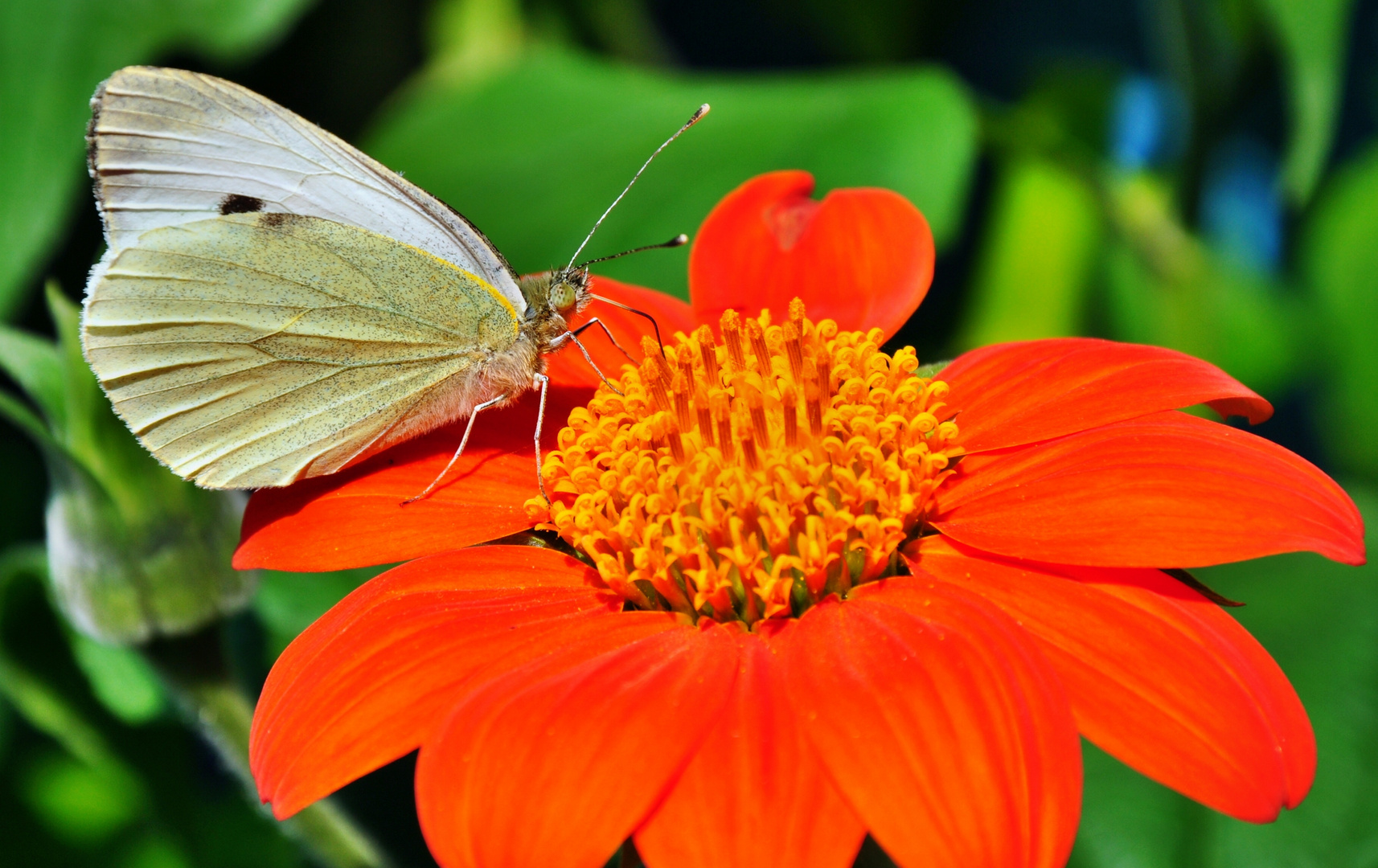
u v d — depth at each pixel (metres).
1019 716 0.26
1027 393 0.29
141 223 0.29
